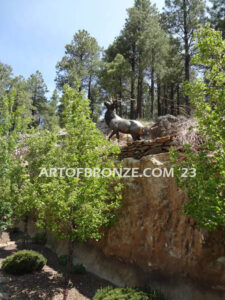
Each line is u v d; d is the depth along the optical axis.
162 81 20.08
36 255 8.20
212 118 3.85
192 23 17.31
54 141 8.61
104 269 7.27
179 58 19.14
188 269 5.17
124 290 5.37
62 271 8.00
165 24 18.39
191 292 5.05
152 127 9.35
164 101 22.92
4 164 8.55
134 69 22.42
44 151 8.60
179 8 17.84
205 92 4.25
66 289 5.85
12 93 9.43
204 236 4.89
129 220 6.73
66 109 6.46
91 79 27.30
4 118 8.88
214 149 3.85
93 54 26.98
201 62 4.41
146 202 6.40
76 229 5.66
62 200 5.38
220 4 14.41
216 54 4.18
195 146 5.71
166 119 8.90
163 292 5.48
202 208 3.71
